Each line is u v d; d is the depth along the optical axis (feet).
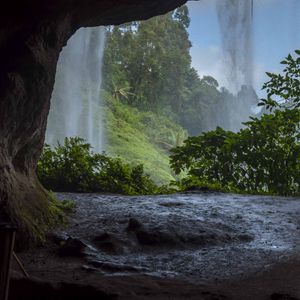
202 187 37.70
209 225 25.21
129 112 133.69
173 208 28.84
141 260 20.52
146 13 26.86
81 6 24.40
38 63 22.18
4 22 21.33
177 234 23.03
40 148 25.67
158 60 146.41
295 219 27.53
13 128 21.86
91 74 120.37
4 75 20.97
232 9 103.35
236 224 26.25
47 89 23.40
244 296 15.70
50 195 26.45
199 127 144.56
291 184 38.29
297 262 20.30
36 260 19.86
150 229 23.13
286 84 39.24
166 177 110.73
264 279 17.98
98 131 118.01
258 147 38.86
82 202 29.09
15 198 21.67
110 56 137.90
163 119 139.44
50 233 22.62
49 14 22.65
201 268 19.60
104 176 37.63
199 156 41.11
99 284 16.05
